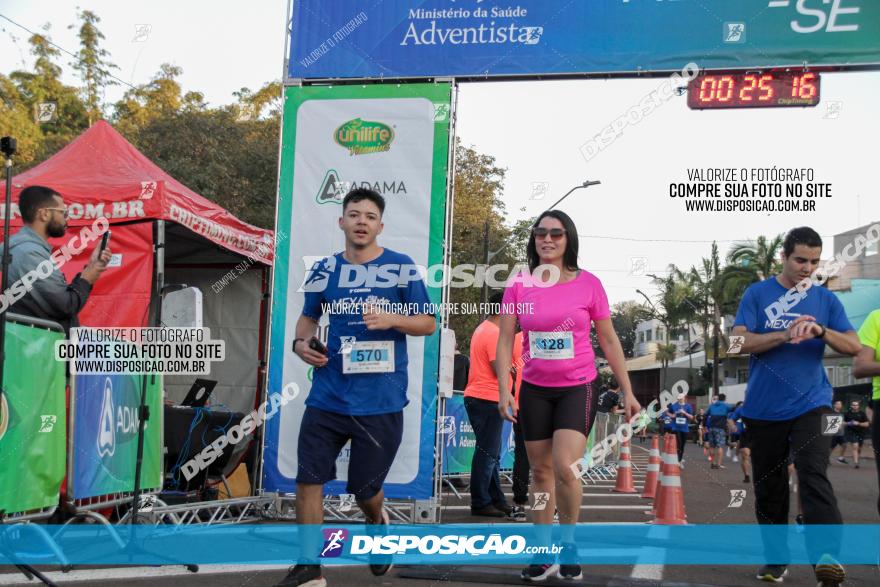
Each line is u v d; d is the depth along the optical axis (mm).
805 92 6449
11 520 3955
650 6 6652
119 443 5184
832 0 6457
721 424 17281
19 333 3973
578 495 4340
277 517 6719
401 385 4309
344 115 6930
